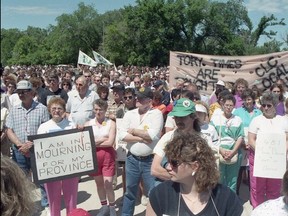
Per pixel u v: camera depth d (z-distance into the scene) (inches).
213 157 100.4
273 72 425.4
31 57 3722.9
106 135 212.1
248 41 2847.0
